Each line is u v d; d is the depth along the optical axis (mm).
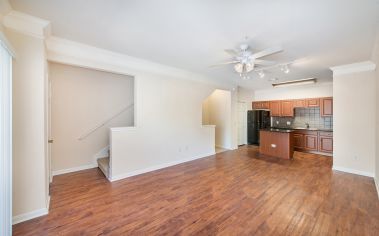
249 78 5273
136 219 2127
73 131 3918
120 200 2582
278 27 2209
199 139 5082
